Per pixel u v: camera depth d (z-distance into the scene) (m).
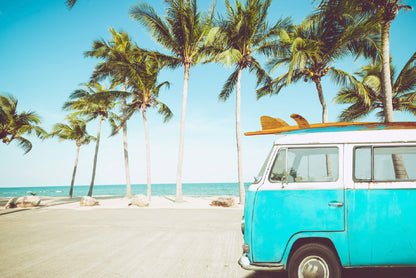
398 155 3.76
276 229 3.73
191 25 18.42
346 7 10.75
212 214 13.25
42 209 16.48
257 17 17.41
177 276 4.49
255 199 3.87
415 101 17.88
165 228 9.21
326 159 3.90
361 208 3.61
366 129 3.96
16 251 6.20
